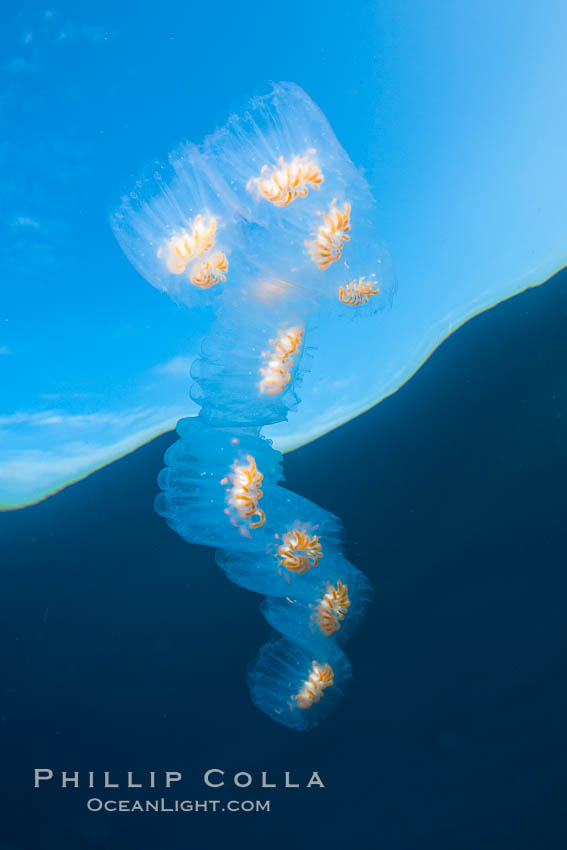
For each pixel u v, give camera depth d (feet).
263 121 10.07
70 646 23.44
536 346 21.26
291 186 10.00
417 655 24.59
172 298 10.81
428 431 23.16
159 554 23.17
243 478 11.82
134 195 10.50
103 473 22.03
